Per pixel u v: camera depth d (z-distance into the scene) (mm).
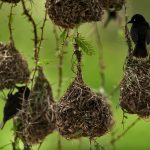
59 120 11938
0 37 24531
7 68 13086
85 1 11680
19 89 12984
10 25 13203
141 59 12531
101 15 11898
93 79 26453
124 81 12477
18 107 12766
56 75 23219
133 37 12711
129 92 12383
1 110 21438
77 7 11664
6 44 13352
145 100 12328
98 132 11922
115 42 26844
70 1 11688
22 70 13203
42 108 12867
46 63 12531
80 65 11969
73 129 11867
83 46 11641
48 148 21078
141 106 12359
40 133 12930
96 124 11844
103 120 11906
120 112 23438
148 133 24359
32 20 12562
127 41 12312
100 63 15602
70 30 12141
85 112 11844
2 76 13047
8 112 12742
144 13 26453
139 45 12539
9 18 13094
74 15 11688
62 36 11914
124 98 12445
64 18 11734
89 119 11820
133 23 12766
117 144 23859
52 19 11883
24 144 12867
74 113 11844
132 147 24047
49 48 24984
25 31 25125
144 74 12422
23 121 12609
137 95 12336
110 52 27500
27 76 13273
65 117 11875
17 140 12852
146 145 24062
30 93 12609
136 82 12359
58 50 12961
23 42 24953
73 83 12086
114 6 12758
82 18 11719
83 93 11977
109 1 12609
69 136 11961
